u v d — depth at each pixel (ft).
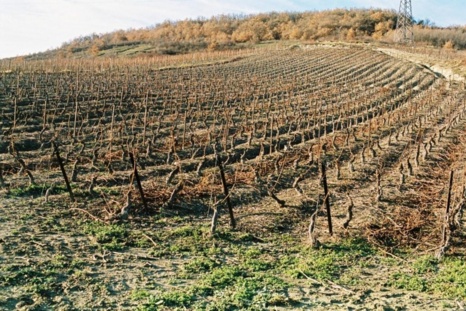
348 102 114.11
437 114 114.73
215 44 315.78
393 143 84.38
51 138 73.05
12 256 32.71
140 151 69.72
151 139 75.20
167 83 134.62
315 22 388.98
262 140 81.20
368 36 345.51
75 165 52.13
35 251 33.88
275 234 41.39
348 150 77.36
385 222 44.19
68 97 96.17
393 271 34.35
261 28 378.73
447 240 37.86
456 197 49.73
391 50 229.04
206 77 152.25
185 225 42.16
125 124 81.15
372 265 35.45
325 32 357.41
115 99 104.88
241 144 78.48
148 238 37.96
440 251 36.88
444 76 173.58
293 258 36.01
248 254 36.29
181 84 134.82
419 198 52.19
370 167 66.13
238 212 46.73
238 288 29.96
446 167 69.00
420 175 63.31
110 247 35.73
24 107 90.53
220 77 154.30
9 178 51.83
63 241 36.19
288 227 43.47
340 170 64.80
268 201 50.42
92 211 43.32
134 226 40.88
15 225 38.63
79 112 90.22
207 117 98.78
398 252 38.37
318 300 28.99
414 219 44.42
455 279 32.65
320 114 104.22
